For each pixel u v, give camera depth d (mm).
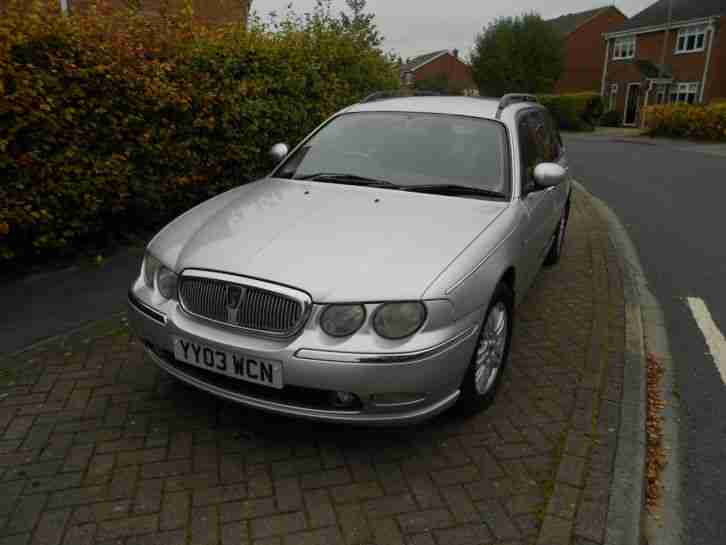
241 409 3545
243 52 7074
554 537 2635
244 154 7246
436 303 2883
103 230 6305
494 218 3609
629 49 42062
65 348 4184
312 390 2932
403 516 2748
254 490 2879
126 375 3873
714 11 35094
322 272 2926
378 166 4121
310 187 3998
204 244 3238
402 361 2803
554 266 6617
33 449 3123
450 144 4203
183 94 6246
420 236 3264
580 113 34531
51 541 2531
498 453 3229
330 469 3053
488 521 2738
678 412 3842
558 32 48062
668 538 2777
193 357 3059
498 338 3635
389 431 3387
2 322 4531
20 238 5410
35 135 4980
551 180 4102
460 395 3324
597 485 2975
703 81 35906
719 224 9047
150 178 6227
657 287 6199
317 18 9352
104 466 3010
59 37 5098
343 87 9164
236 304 2947
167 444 3201
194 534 2594
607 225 8898
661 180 13703
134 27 6113
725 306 5684
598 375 4094
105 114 5605
